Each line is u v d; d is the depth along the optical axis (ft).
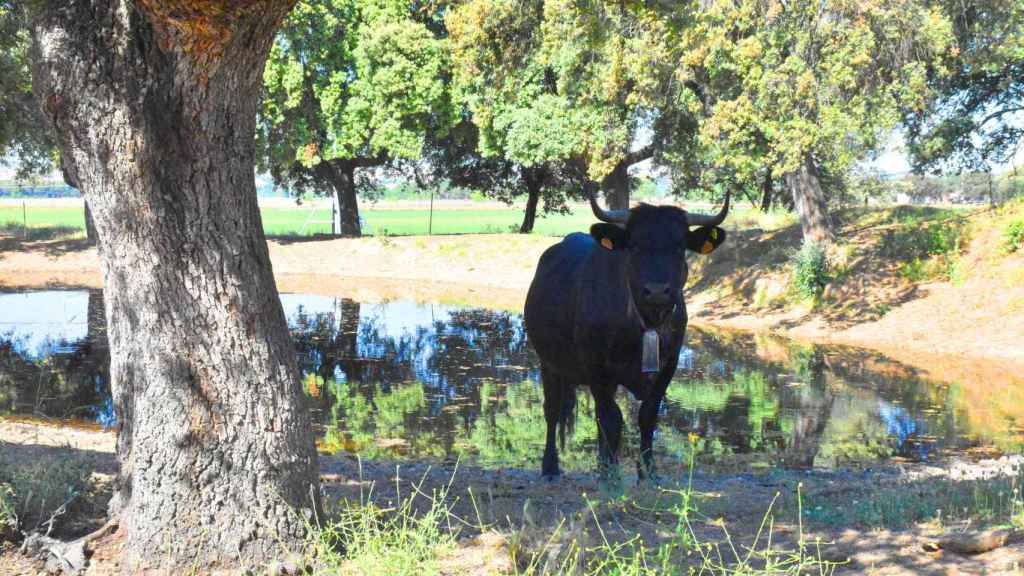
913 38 69.62
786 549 16.72
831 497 24.23
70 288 98.84
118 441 16.52
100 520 17.94
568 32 77.25
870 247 82.84
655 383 25.73
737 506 22.54
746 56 69.72
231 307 15.12
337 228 203.10
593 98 90.58
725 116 73.56
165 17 13.46
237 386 15.15
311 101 125.08
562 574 13.79
